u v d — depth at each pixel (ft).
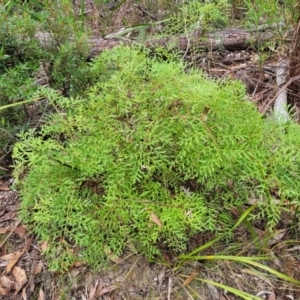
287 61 7.96
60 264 5.85
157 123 5.13
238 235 6.06
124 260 5.90
